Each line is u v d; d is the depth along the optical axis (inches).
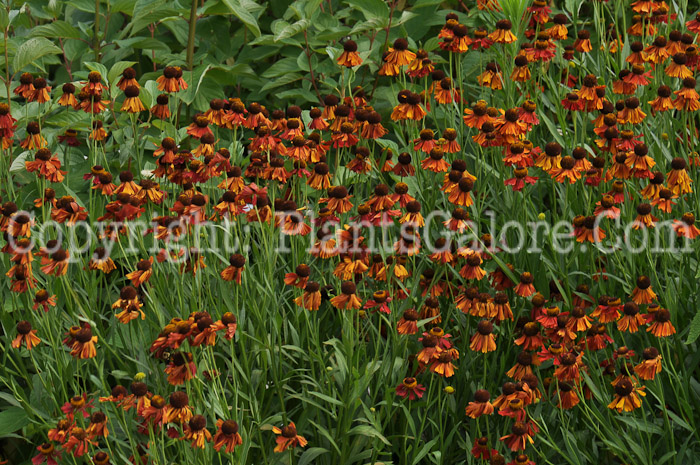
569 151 136.6
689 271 120.6
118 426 105.5
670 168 150.5
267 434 108.9
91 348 93.7
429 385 116.0
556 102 143.2
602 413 111.0
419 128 167.6
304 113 146.6
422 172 137.9
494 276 115.6
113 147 156.4
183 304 105.9
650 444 101.7
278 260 127.1
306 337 116.9
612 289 119.4
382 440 102.2
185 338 88.0
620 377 99.3
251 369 112.7
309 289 100.7
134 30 165.6
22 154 133.3
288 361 115.1
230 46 183.5
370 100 177.6
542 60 144.2
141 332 107.7
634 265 115.9
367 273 114.5
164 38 190.7
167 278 116.2
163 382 108.7
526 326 101.5
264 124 121.4
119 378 105.7
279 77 173.5
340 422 105.7
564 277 115.1
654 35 160.9
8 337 109.7
